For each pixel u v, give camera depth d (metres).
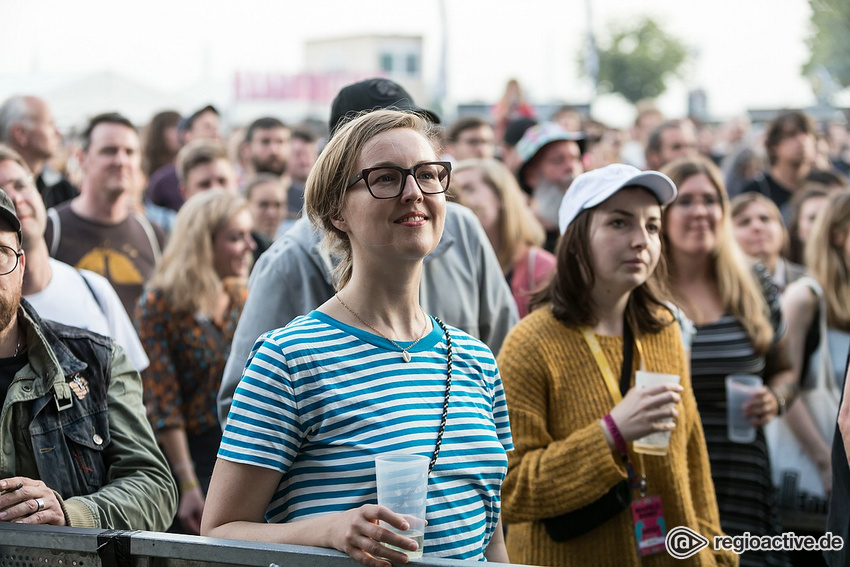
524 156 5.99
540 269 5.02
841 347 4.79
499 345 3.56
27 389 2.55
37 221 3.31
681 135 8.16
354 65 41.03
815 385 4.74
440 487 2.12
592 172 3.21
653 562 3.04
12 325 2.57
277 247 3.22
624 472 2.95
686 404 3.26
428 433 2.15
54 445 2.56
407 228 2.14
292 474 2.12
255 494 2.07
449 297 3.38
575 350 3.15
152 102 17.33
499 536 2.39
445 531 2.11
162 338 4.38
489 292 3.52
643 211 3.15
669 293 3.55
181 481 4.29
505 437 2.41
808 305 4.75
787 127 8.00
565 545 3.06
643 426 2.91
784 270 6.08
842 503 2.44
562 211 3.30
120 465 2.70
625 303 3.25
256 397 2.09
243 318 3.18
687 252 4.18
